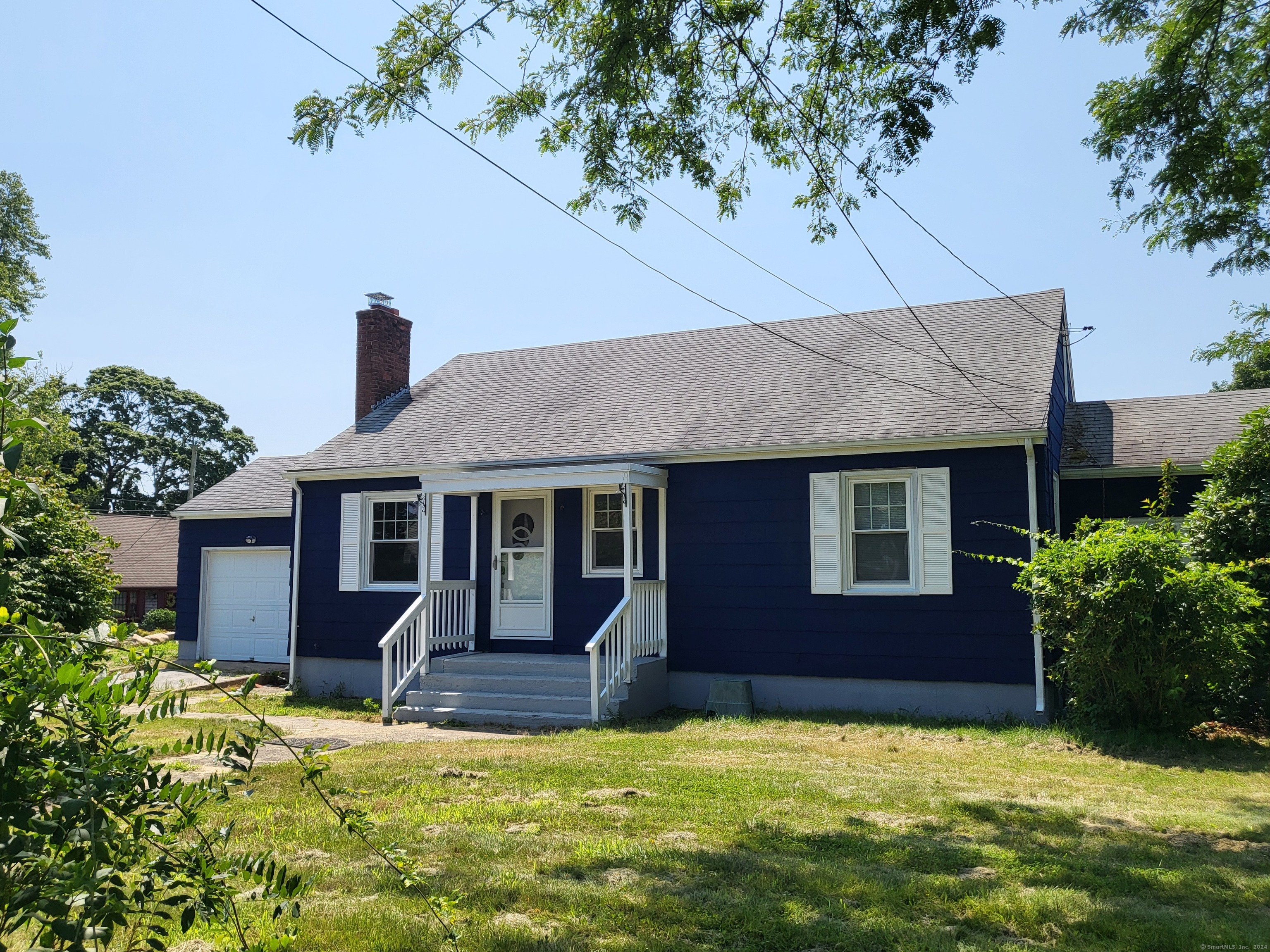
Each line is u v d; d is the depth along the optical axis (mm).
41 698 2557
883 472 12945
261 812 7039
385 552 16391
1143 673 10383
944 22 8008
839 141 9250
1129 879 5535
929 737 10914
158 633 31156
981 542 12305
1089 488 14500
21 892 2404
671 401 15656
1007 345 14453
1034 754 9875
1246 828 6719
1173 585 10188
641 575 14336
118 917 2588
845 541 13117
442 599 14805
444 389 18828
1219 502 12062
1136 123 9516
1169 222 10258
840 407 13930
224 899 2990
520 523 15430
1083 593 10414
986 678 12117
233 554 20734
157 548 36562
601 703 12422
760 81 8883
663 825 6766
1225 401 15781
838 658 12992
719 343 17531
